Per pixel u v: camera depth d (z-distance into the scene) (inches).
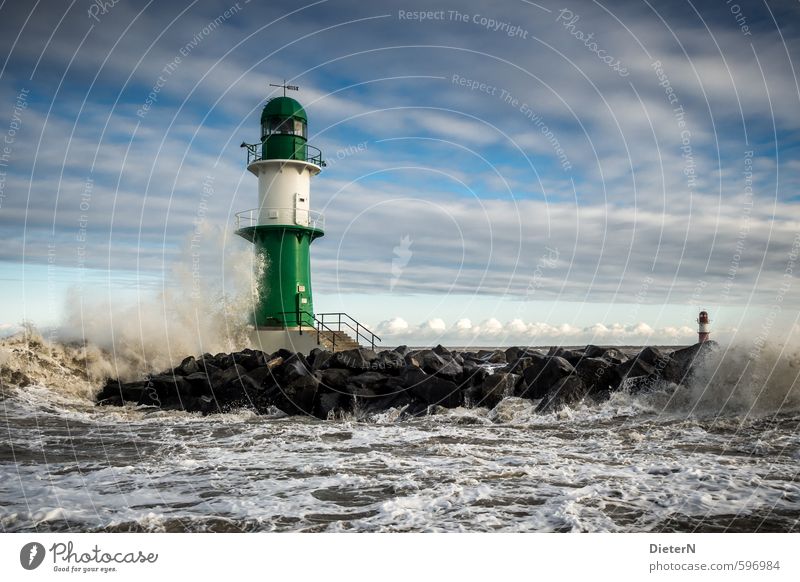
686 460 385.1
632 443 445.4
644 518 278.7
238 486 339.3
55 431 532.1
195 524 278.2
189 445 467.2
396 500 308.8
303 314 1132.5
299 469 379.6
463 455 417.1
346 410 629.9
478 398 624.4
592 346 751.7
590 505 296.7
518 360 709.9
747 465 369.1
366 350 784.3
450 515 287.0
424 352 843.4
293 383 657.6
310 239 1182.9
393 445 461.4
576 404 597.6
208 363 805.2
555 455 411.8
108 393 751.1
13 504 307.7
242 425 575.8
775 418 521.0
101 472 371.6
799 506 291.7
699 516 280.1
